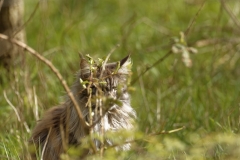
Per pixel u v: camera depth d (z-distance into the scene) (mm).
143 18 16891
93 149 8008
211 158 9203
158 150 7895
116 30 17062
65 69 13805
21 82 12539
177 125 11477
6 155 9961
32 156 10117
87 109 9523
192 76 14188
